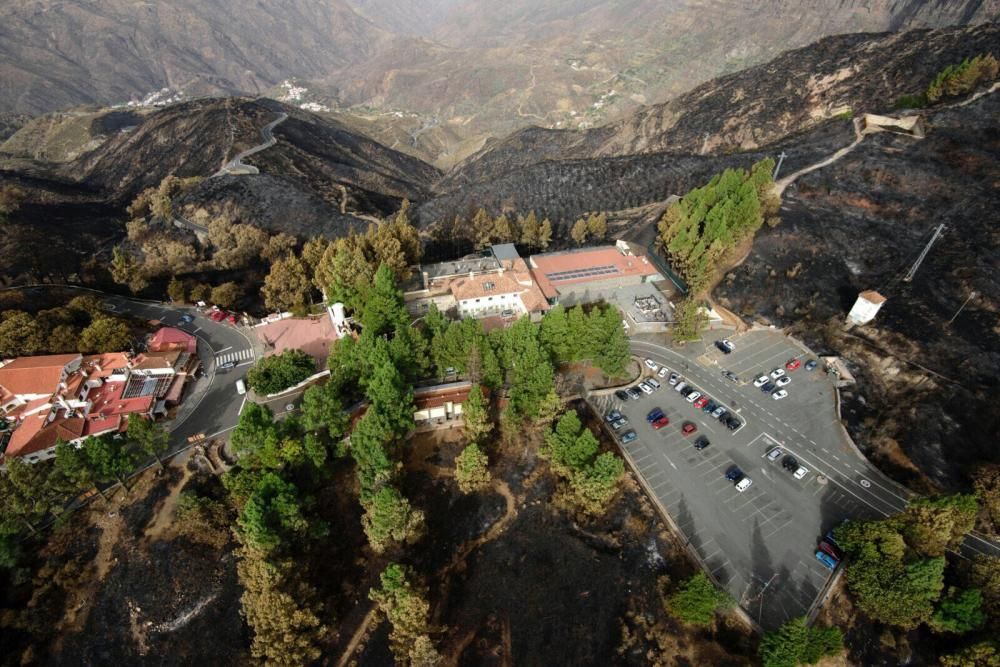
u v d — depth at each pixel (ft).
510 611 238.48
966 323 329.31
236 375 365.20
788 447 302.86
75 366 333.62
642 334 388.37
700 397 331.57
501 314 392.47
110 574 251.19
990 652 189.57
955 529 233.35
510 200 653.30
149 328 412.57
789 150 561.02
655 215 544.62
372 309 354.74
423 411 306.35
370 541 255.29
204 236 635.66
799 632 198.90
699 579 218.18
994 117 453.17
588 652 224.12
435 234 583.17
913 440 288.71
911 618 211.20
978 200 398.01
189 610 241.76
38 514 256.11
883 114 540.52
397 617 214.90
